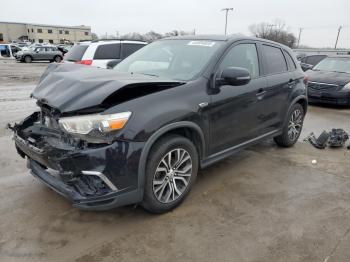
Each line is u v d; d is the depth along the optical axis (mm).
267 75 4695
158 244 2932
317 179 4352
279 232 3133
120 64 4641
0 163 4586
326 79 9445
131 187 3000
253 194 3879
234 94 3961
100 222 3242
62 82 3232
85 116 2812
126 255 2785
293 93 5270
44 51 29891
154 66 4215
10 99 9906
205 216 3381
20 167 4469
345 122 7793
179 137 3344
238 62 4176
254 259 2758
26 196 3682
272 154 5281
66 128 2859
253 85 4316
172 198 3422
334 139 5699
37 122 3512
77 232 3078
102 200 2893
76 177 2865
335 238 3061
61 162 2838
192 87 3506
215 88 3715
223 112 3842
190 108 3381
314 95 9492
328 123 7645
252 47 4539
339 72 10086
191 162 3549
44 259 2713
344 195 3918
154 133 3027
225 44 4066
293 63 5477
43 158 2998
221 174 4430
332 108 9539
